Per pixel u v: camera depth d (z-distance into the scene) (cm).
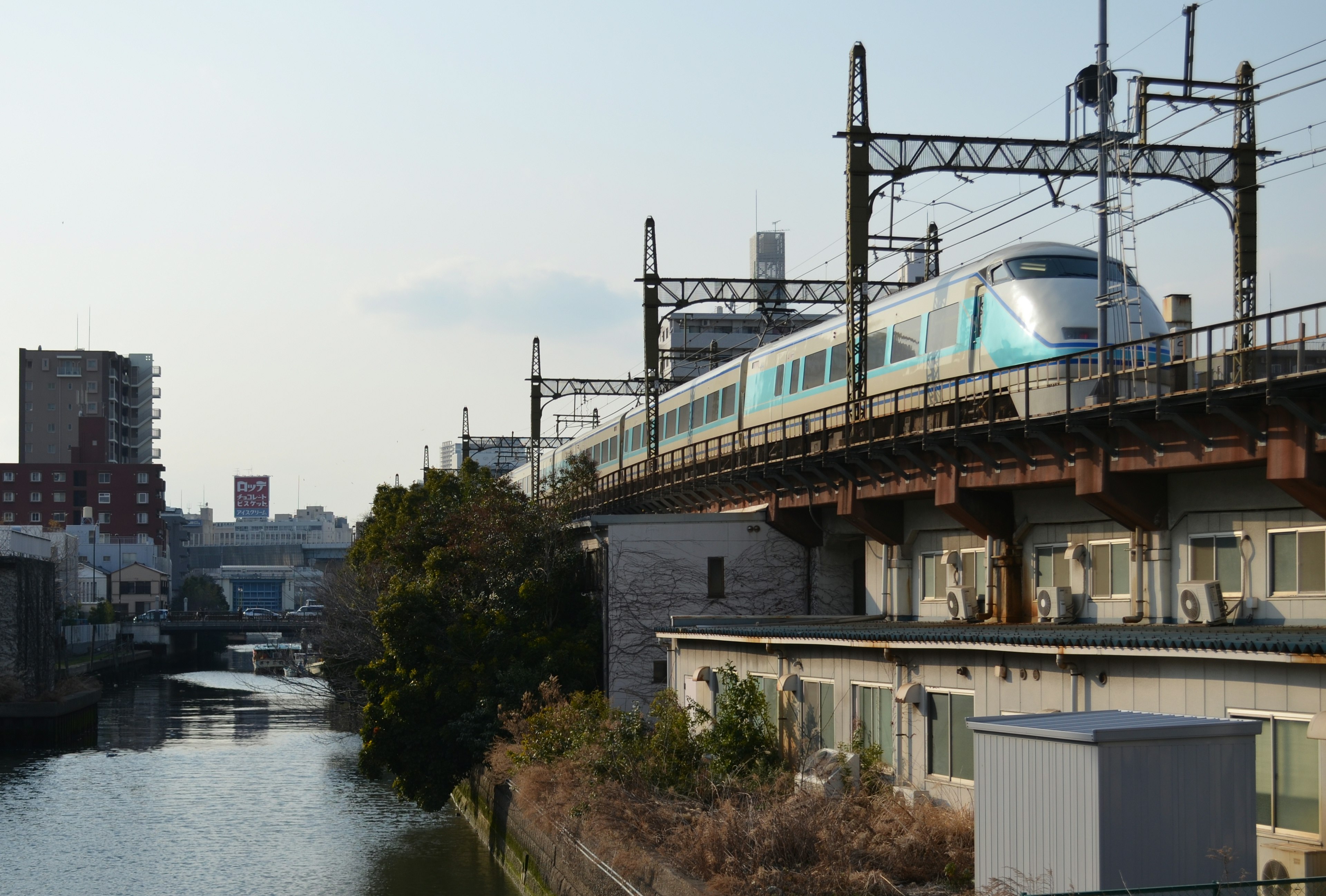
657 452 5047
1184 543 2394
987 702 2089
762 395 4253
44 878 3550
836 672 2533
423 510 5356
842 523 3819
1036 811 1430
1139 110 2905
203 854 3819
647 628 3856
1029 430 2538
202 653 15712
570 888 2523
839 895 1758
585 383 6850
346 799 4781
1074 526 2720
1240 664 1647
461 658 3988
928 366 3183
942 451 2889
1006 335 2872
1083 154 3134
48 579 7500
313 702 8600
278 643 14850
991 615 2945
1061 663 1905
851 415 3272
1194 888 1234
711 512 4100
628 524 3875
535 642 3953
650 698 3828
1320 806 1528
